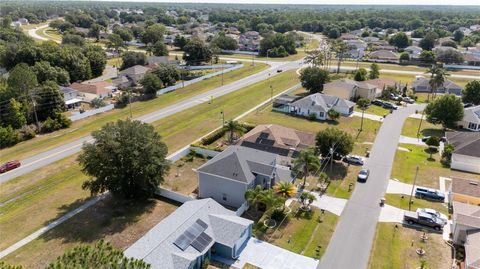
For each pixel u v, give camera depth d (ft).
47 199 167.32
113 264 83.30
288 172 175.83
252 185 161.58
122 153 152.87
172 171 194.49
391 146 229.45
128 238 139.23
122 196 167.84
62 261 83.97
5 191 174.09
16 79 261.44
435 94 342.64
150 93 337.72
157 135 168.14
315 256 129.18
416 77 409.28
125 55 456.04
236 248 128.57
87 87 341.21
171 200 166.81
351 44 597.11
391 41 638.94
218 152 208.54
